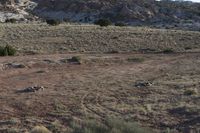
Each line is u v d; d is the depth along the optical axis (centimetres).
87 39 6700
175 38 7144
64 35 7000
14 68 4106
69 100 2652
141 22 17612
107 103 2552
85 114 2308
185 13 19225
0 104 2573
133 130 1905
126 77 3519
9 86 3158
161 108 2364
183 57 5041
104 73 3778
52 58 4781
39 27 7981
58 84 3209
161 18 18150
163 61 4691
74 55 5225
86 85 3153
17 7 18925
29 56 5109
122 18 18550
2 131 2028
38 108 2477
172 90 2811
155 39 6950
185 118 2170
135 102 2550
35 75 3697
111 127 1958
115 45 6384
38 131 1964
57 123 2153
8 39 6512
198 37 7294
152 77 3484
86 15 19725
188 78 3312
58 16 19962
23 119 2256
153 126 2092
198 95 2602
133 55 5384
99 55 5312
